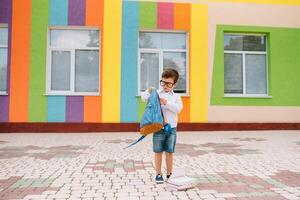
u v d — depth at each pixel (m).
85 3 12.34
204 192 4.31
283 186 4.62
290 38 13.30
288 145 8.82
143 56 12.71
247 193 4.26
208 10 12.84
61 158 6.80
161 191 4.37
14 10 12.08
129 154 7.38
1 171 5.55
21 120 12.02
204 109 12.66
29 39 12.11
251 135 11.27
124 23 12.45
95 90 12.51
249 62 13.27
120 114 12.33
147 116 4.55
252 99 12.98
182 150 7.95
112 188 4.51
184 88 12.81
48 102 12.12
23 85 12.04
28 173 5.41
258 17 13.09
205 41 12.78
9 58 12.02
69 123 12.09
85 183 4.77
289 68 13.26
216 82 12.77
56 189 4.43
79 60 12.49
